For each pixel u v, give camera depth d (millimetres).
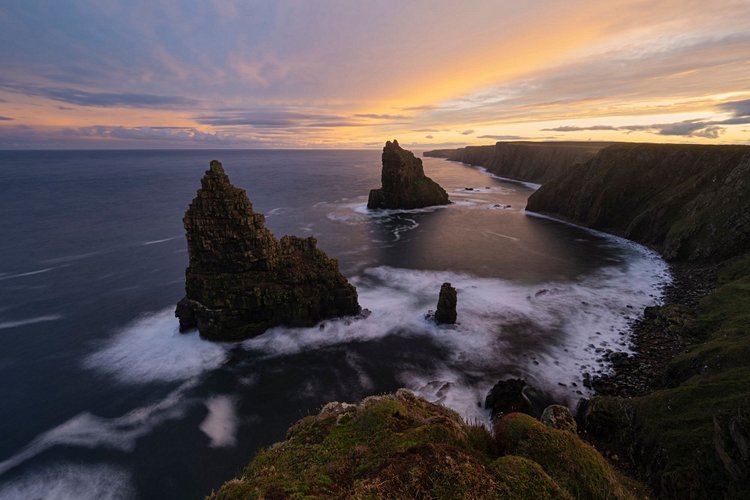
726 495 16766
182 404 33969
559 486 10938
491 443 13805
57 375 38094
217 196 42938
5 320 48531
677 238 69375
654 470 21016
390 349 41375
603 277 61594
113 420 32312
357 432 14820
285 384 36250
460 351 40688
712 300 42969
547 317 47531
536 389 34156
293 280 45625
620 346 40125
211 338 42750
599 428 26484
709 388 24359
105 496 25828
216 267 43781
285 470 13352
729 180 67938
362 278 63188
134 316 49562
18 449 29609
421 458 10992
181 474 27375
